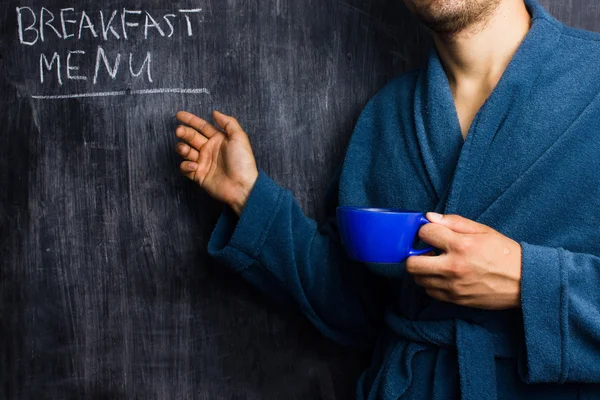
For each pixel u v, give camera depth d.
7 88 1.12
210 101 1.08
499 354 0.75
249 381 1.10
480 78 0.81
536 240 0.74
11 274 1.13
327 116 1.07
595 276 0.68
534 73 0.76
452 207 0.77
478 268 0.67
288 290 0.94
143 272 1.11
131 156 1.10
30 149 1.12
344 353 1.09
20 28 1.11
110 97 1.09
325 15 1.07
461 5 0.74
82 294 1.12
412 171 0.84
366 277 0.96
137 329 1.11
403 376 0.79
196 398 1.10
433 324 0.78
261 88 1.08
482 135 0.76
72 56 1.10
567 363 0.68
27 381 1.13
